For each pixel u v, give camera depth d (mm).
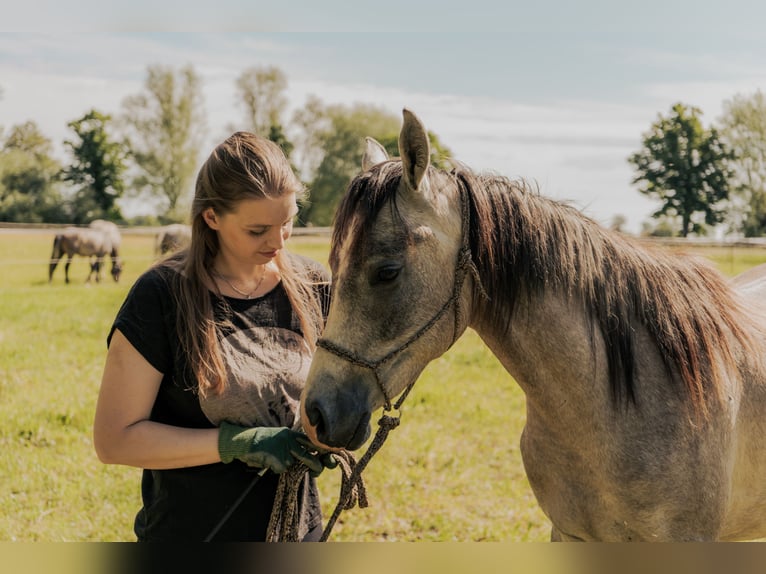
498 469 4633
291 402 1954
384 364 1862
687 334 2049
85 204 37125
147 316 1793
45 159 36188
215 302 1872
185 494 1918
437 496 4203
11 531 3701
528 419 2242
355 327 1849
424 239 1848
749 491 2240
